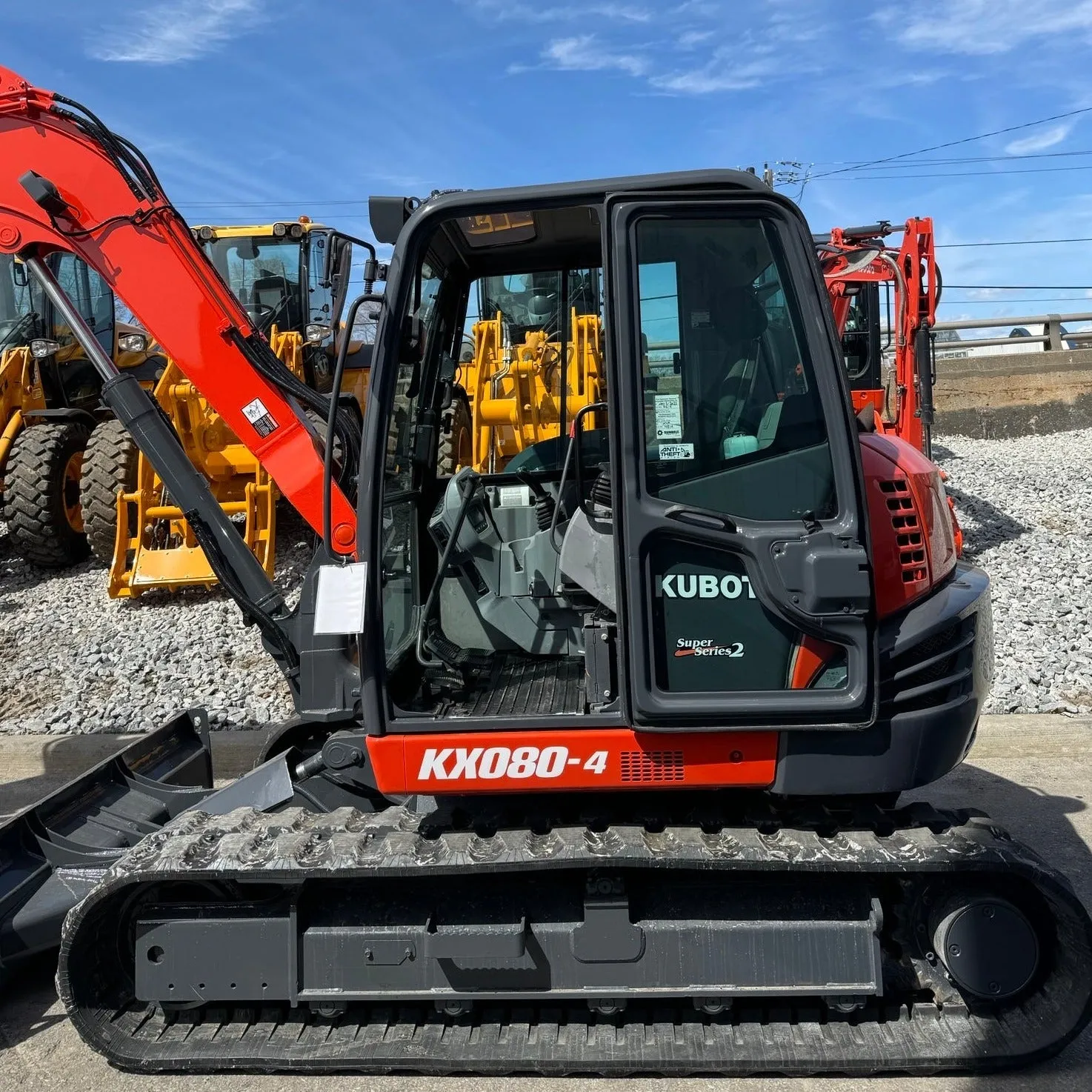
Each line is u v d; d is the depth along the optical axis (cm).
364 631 273
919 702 279
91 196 335
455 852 272
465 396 408
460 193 273
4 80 331
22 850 344
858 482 261
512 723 273
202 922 287
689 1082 280
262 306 885
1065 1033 270
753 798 299
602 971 277
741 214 261
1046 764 491
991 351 1720
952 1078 278
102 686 621
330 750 318
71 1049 308
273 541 757
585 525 291
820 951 272
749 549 262
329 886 288
